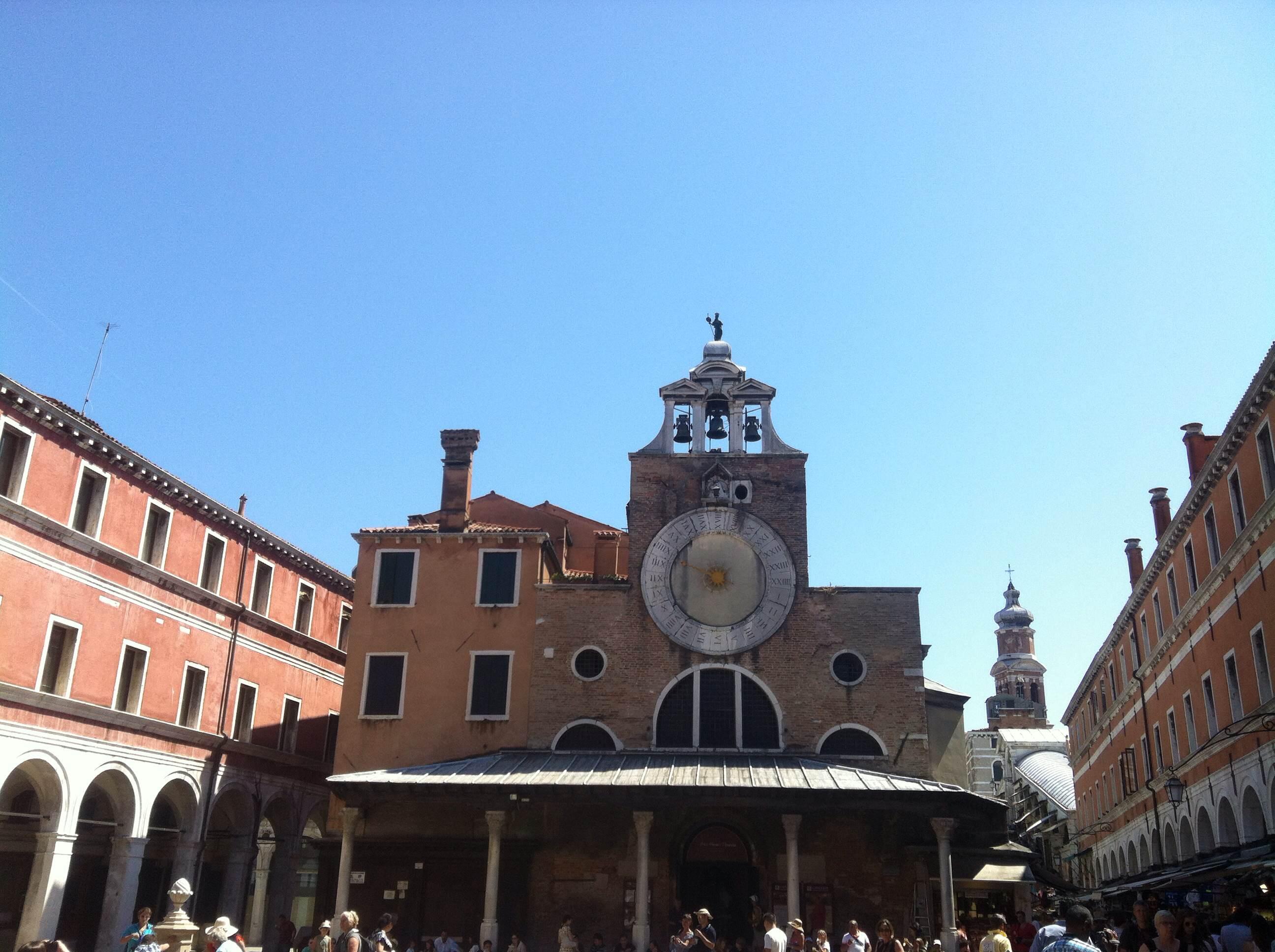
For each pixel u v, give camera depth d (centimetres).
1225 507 3206
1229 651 3247
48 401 2889
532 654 3406
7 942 3195
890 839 3123
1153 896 2872
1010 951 2223
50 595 2875
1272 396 2748
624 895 3097
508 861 3134
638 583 3456
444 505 3656
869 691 3303
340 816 3288
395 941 3019
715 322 3906
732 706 3312
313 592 4325
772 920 2052
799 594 3422
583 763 3106
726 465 3591
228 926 1459
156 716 3278
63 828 2848
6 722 2680
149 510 3347
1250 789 3111
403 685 3403
